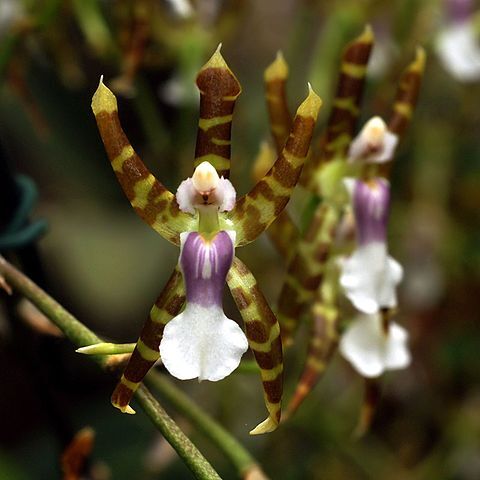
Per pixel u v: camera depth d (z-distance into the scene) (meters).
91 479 0.32
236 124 0.44
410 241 0.49
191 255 0.27
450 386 0.51
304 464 0.45
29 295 0.29
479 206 0.52
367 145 0.30
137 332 0.52
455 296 0.51
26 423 0.54
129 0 0.35
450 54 0.40
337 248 0.31
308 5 0.41
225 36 0.39
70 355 0.48
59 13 0.36
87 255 0.52
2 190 0.31
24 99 0.36
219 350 0.27
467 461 0.48
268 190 0.27
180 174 0.39
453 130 0.50
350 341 0.31
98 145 0.50
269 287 0.44
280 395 0.27
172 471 0.41
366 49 0.30
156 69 0.43
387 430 0.51
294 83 0.46
